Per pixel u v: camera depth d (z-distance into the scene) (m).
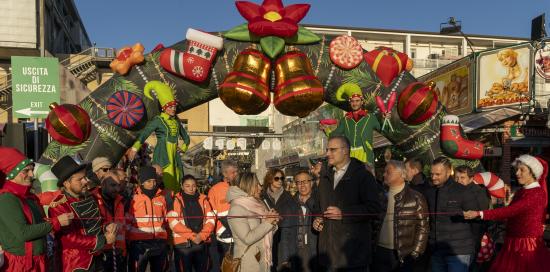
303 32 6.61
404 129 6.74
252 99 6.10
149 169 5.09
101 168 4.50
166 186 6.24
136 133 6.45
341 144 3.88
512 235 4.16
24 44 25.95
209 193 5.84
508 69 10.93
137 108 6.24
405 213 4.02
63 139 5.93
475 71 11.79
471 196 4.28
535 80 10.60
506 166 10.43
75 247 3.54
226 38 6.56
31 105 8.28
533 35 12.60
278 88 6.30
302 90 6.10
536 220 4.04
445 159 4.40
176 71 6.29
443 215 4.28
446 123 6.58
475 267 5.10
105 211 4.32
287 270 4.69
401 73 6.82
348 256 3.77
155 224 5.04
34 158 8.39
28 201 3.34
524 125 10.52
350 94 6.48
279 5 6.54
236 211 3.75
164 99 6.23
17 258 3.17
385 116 6.57
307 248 4.67
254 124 30.69
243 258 3.76
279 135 22.91
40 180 5.43
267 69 6.33
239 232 3.69
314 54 6.63
